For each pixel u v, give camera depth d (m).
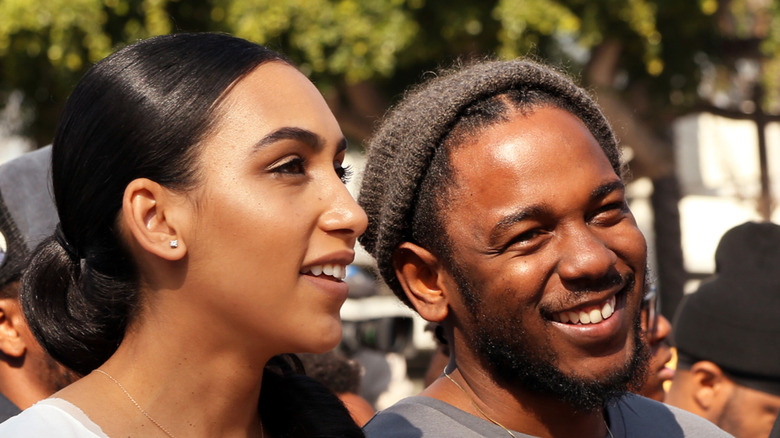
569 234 1.83
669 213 10.53
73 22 8.54
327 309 1.52
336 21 8.72
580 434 1.97
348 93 9.59
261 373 1.57
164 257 1.47
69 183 1.54
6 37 8.62
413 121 2.00
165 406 1.51
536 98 1.95
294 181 1.51
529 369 1.86
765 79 10.59
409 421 1.96
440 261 1.95
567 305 1.81
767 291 2.79
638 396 2.21
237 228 1.46
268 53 1.58
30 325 1.62
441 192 1.91
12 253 2.15
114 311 1.54
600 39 9.00
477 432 1.92
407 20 8.80
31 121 10.08
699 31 10.09
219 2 8.75
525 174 1.83
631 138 9.77
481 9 8.84
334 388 3.16
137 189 1.48
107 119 1.50
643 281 1.93
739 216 14.47
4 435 1.39
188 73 1.51
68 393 1.50
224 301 1.48
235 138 1.48
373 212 2.08
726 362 2.79
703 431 2.14
